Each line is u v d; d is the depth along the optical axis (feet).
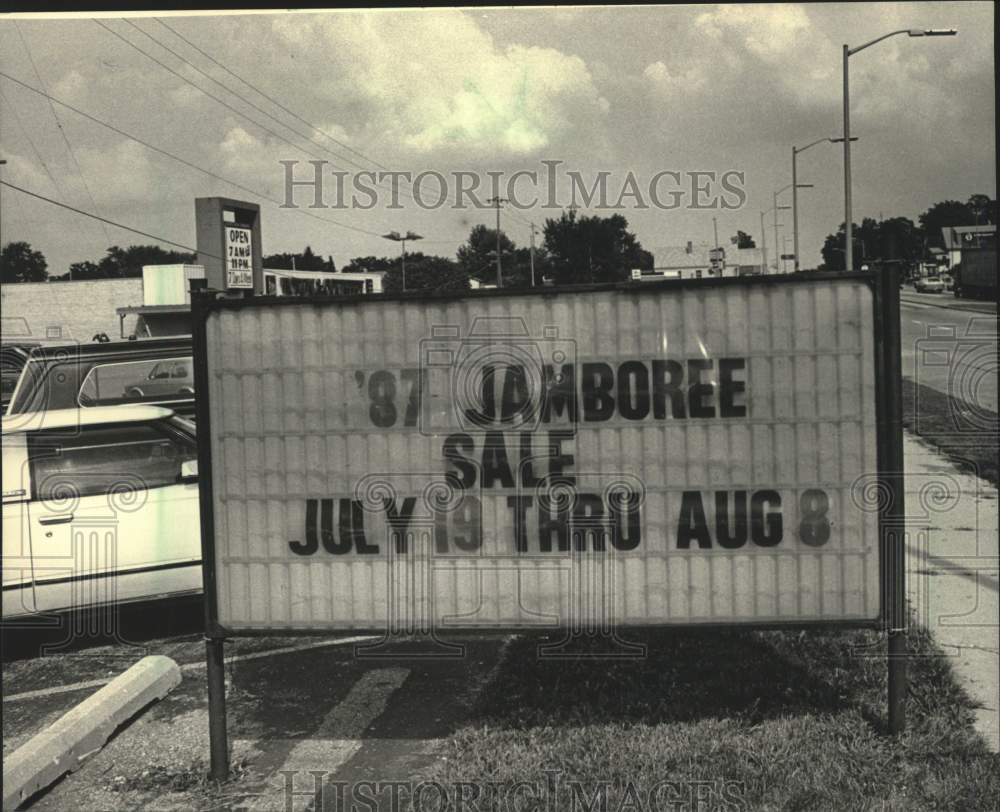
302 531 13.46
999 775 12.32
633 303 13.20
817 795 12.03
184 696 17.08
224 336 13.42
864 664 16.03
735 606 13.26
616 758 13.15
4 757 13.46
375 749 14.26
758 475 13.19
